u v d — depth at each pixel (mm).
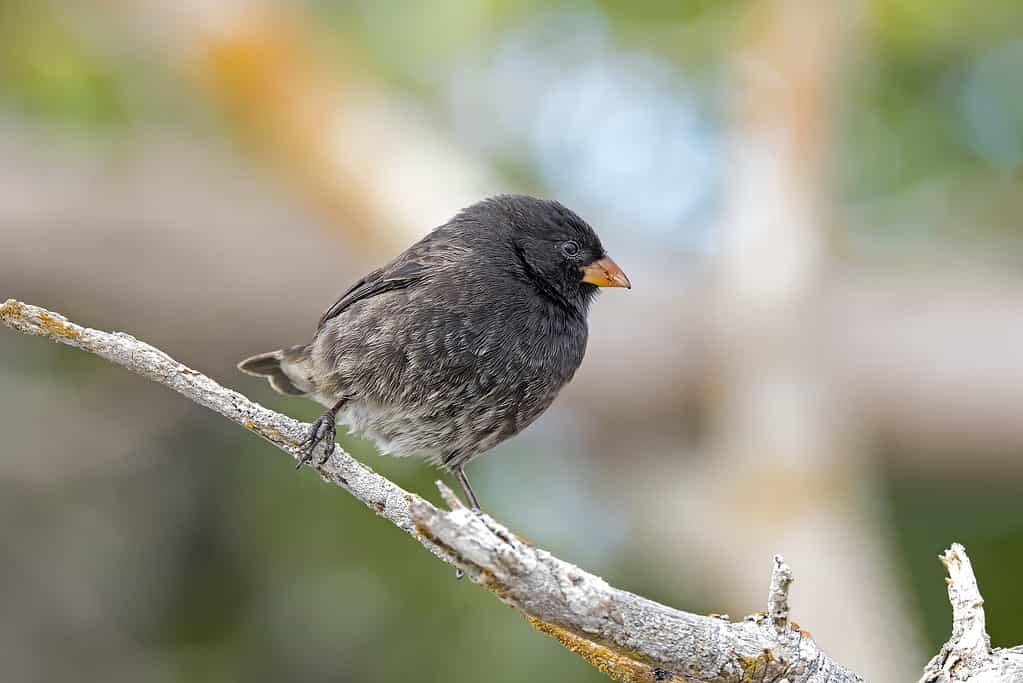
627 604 5582
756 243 12633
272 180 13125
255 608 13172
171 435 14258
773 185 12789
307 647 12656
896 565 13469
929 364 12742
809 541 11852
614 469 13586
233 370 14047
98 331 6141
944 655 6102
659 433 13406
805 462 12195
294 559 12875
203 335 13469
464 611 12133
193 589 13922
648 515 13117
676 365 12883
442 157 13273
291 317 13141
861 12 13250
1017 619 13070
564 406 13391
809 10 12828
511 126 14492
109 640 13609
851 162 14477
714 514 12461
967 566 6227
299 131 12898
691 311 12898
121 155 13094
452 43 14297
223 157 13297
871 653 11242
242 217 12945
